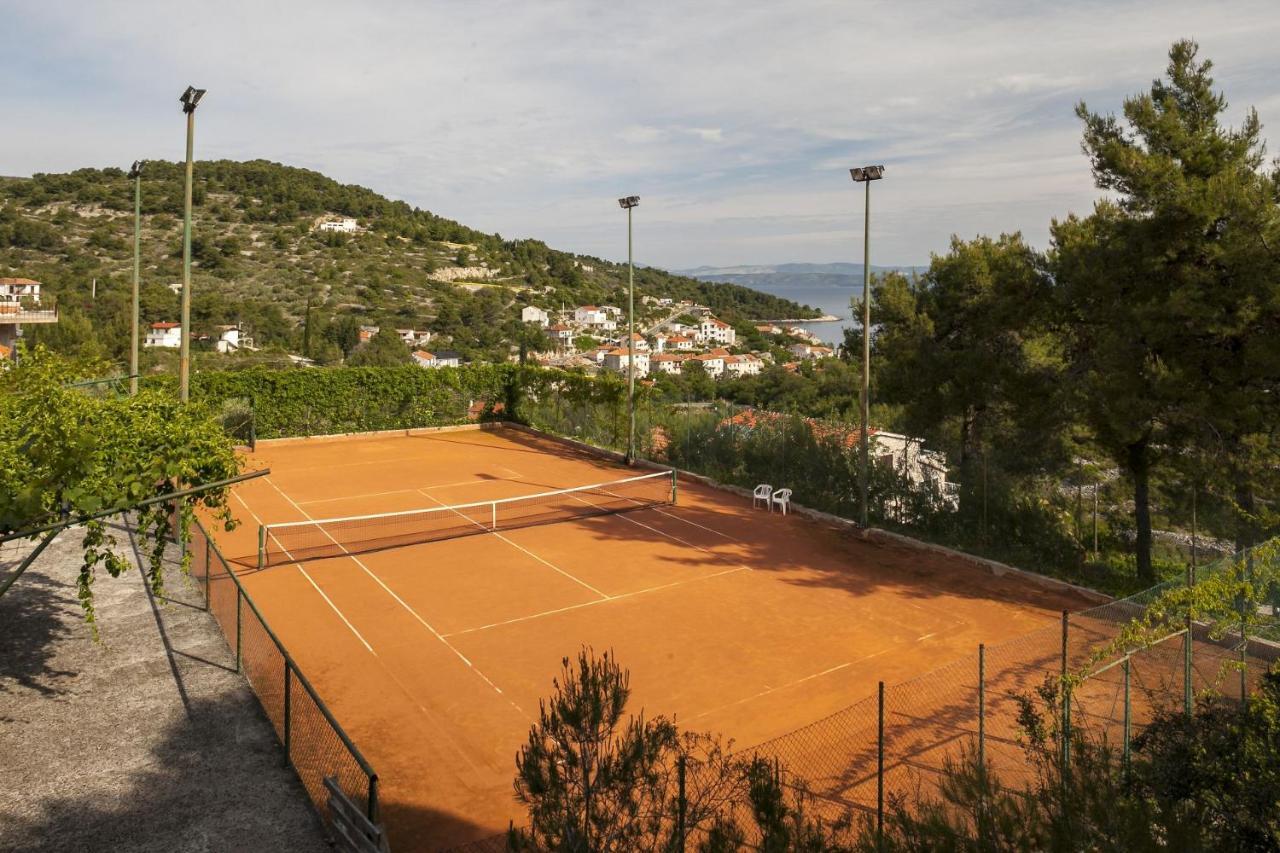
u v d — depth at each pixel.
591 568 18.33
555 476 28.11
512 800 9.71
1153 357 16.30
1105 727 10.84
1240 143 16.59
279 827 8.74
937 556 19.50
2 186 151.75
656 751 6.54
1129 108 17.30
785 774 9.70
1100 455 19.42
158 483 11.27
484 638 14.44
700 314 192.38
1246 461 16.28
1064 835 5.73
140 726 10.73
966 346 22.23
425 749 10.83
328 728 9.42
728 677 12.95
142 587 15.60
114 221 144.50
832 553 19.67
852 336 27.59
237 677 12.17
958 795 7.18
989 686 12.30
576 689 6.57
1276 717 7.16
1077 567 18.22
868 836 6.95
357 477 27.56
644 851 6.14
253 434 31.75
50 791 9.25
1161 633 11.36
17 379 10.78
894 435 26.05
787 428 25.77
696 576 17.84
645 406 31.72
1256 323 15.40
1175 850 5.62
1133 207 17.14
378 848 7.55
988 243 23.67
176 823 8.75
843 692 12.41
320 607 15.82
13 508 8.74
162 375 31.42
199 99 16.78
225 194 179.12
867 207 20.52
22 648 12.86
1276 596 13.18
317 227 178.25
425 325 135.50
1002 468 19.94
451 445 33.59
